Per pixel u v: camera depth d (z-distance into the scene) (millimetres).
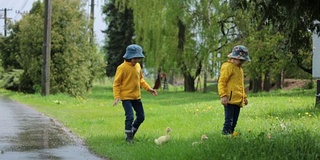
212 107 21625
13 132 14805
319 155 8242
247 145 8820
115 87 11797
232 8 10016
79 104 29375
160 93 48750
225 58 37875
